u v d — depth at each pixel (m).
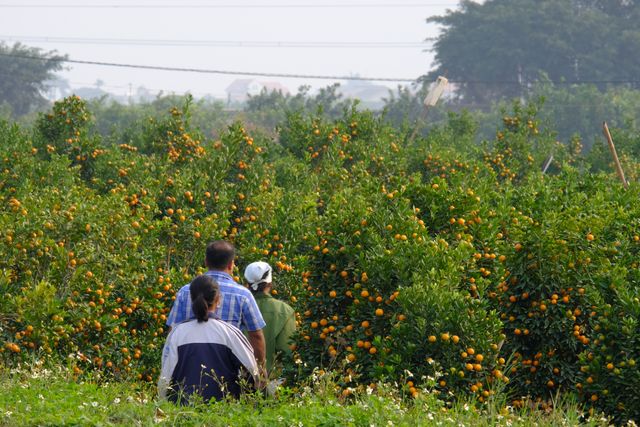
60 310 35.44
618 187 49.75
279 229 49.62
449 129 107.88
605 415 32.38
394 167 75.69
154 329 40.47
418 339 31.72
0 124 72.38
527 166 90.25
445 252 34.16
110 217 41.34
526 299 36.97
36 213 39.16
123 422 25.03
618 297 33.78
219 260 28.73
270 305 33.69
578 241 37.50
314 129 79.44
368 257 34.62
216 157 57.06
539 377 35.62
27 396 26.84
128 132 114.69
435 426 26.88
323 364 34.31
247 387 27.77
